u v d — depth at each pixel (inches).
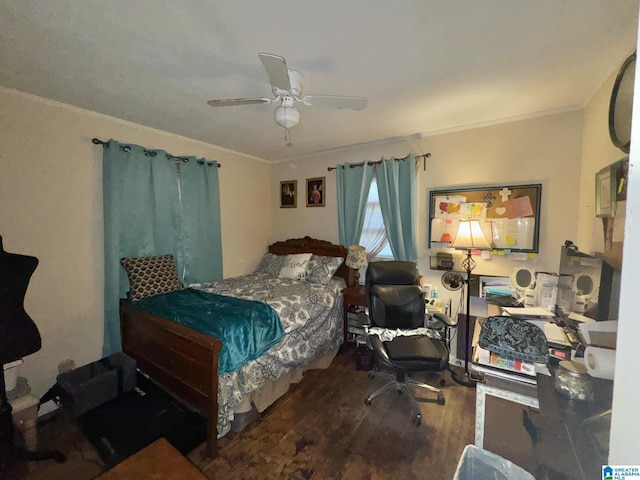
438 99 85.3
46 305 85.9
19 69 67.4
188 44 57.9
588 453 34.9
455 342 112.3
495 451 52.9
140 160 104.0
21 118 79.7
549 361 56.9
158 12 48.6
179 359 76.0
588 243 81.3
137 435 66.6
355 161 136.8
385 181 124.8
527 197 99.7
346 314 121.7
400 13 49.1
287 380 94.3
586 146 86.2
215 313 82.7
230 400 73.5
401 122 104.8
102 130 96.4
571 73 70.2
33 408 73.4
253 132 115.4
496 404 58.4
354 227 135.0
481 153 107.6
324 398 89.9
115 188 96.5
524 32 54.5
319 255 143.1
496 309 91.5
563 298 74.8
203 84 75.1
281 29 53.2
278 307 93.8
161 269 104.1
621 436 17.3
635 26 52.7
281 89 59.7
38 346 66.1
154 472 40.8
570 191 93.0
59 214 87.7
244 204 151.9
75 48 59.2
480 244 92.7
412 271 100.3
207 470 64.2
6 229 78.3
